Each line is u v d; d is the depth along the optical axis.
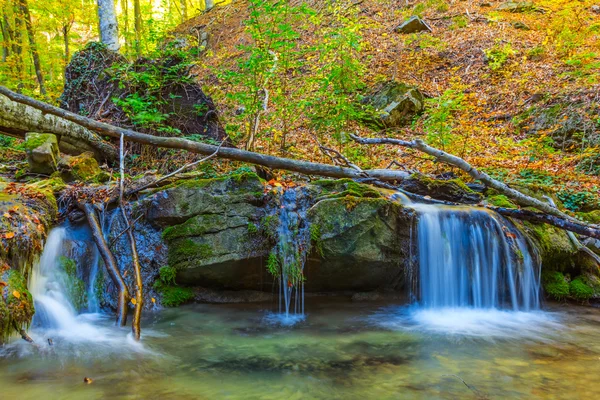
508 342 3.87
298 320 4.47
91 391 2.74
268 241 4.75
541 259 5.21
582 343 3.85
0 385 2.80
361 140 6.13
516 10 15.13
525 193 6.00
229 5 20.16
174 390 2.79
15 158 7.22
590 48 11.98
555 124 9.22
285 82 7.52
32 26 14.24
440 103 8.06
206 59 15.06
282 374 3.09
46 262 4.32
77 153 6.91
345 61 7.23
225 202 4.86
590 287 5.29
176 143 5.92
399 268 4.92
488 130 9.86
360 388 2.86
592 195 6.70
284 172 6.64
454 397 2.72
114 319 4.31
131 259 4.77
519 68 11.76
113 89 8.08
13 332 3.53
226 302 5.00
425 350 3.64
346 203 4.71
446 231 4.97
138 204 4.98
